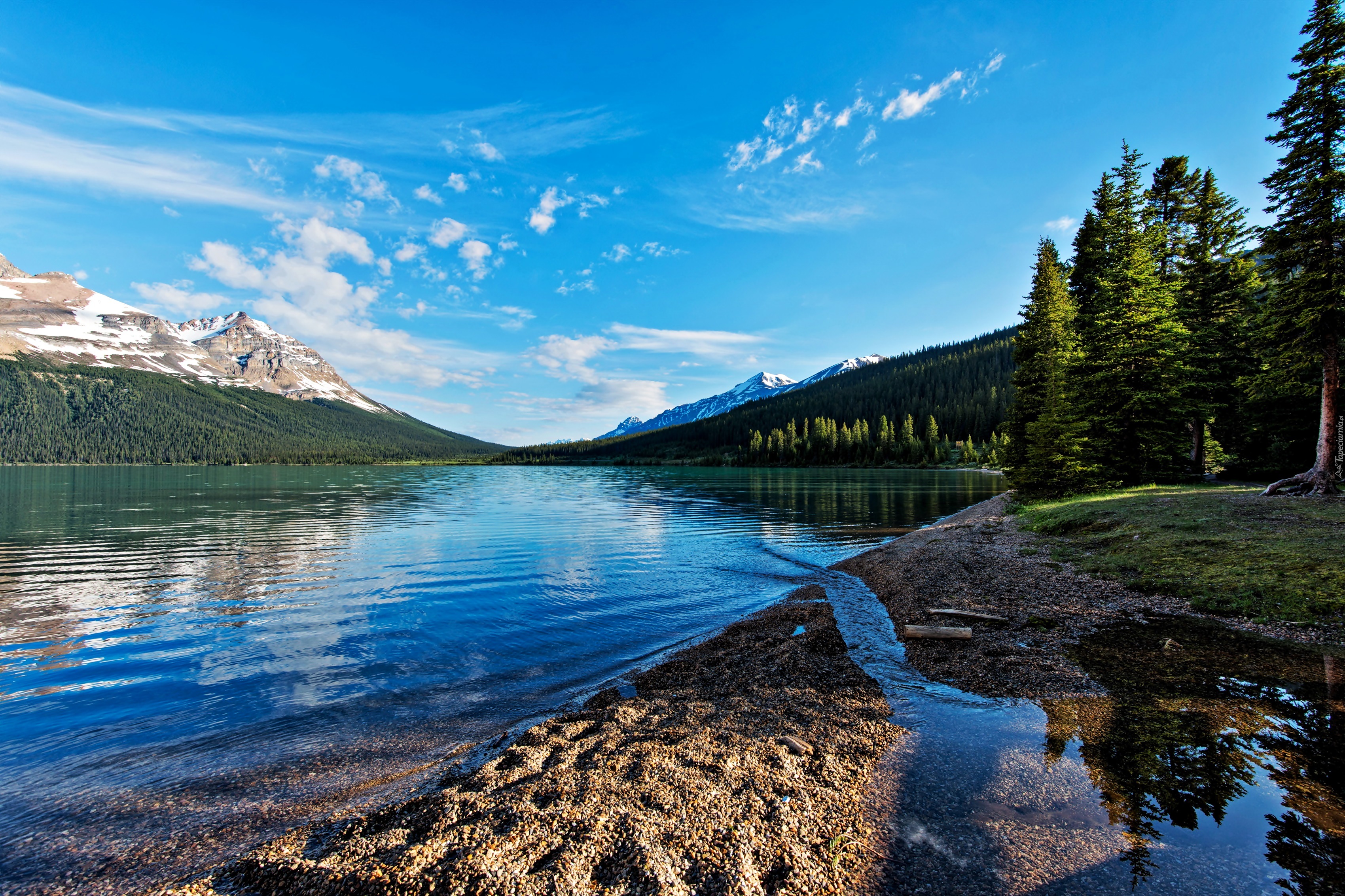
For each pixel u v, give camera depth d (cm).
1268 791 586
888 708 852
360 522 3788
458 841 532
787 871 496
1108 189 3566
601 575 2097
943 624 1282
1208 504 1877
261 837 600
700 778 645
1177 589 1287
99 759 777
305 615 1542
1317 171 1952
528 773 680
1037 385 3531
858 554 2492
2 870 554
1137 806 572
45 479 9512
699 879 483
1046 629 1162
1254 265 3056
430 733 853
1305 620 1040
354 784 704
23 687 1038
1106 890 462
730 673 1057
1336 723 717
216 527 3441
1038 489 3105
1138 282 2933
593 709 918
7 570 2153
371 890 479
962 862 505
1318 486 1844
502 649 1266
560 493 6750
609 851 514
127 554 2500
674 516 4162
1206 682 855
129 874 545
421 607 1634
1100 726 747
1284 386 2319
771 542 2898
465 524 3700
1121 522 1880
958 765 672
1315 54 1922
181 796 684
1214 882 462
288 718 909
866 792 624
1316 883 454
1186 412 2864
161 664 1160
